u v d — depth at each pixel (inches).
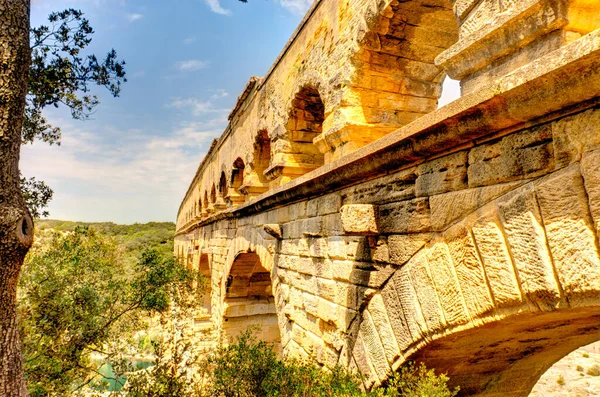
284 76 322.0
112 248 321.7
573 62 83.0
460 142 125.7
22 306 261.3
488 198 117.2
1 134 149.6
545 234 98.7
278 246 303.0
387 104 215.6
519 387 218.7
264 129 382.6
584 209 90.4
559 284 95.2
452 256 128.5
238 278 497.4
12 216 146.2
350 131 207.8
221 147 618.2
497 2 119.3
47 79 280.5
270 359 205.5
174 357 282.7
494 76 122.4
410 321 147.7
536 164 103.0
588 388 809.5
